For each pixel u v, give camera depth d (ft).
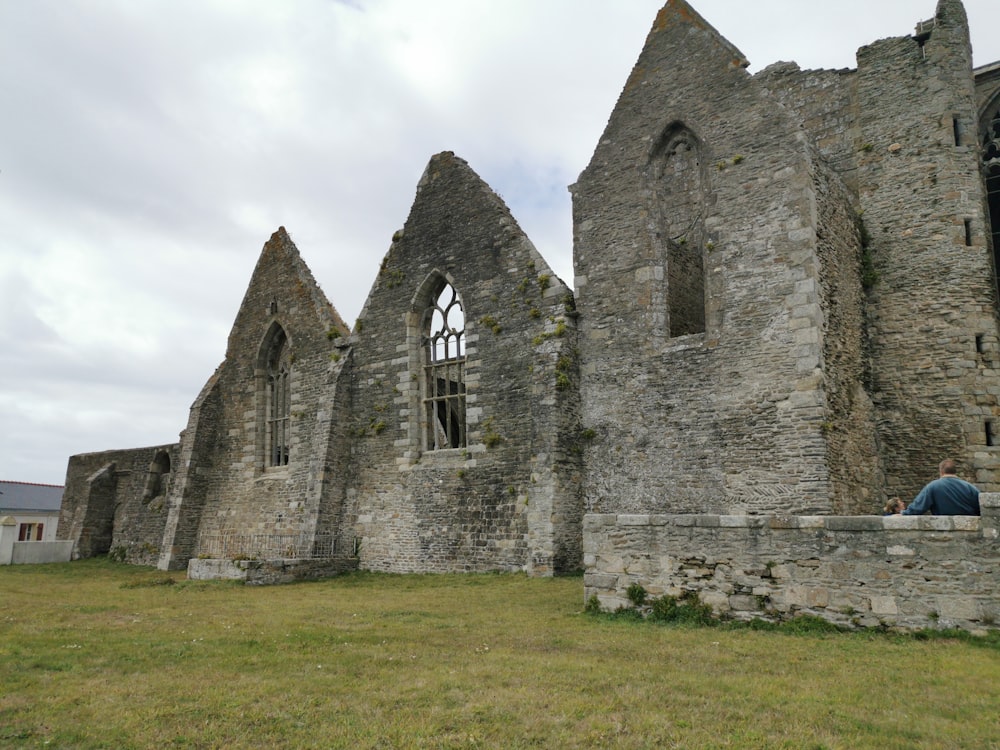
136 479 108.99
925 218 58.44
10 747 19.25
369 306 79.51
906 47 60.95
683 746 19.12
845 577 31.68
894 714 21.26
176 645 32.09
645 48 64.80
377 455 75.05
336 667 27.63
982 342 55.52
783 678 24.95
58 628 36.99
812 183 54.49
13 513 184.65
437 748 19.24
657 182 62.69
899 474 56.65
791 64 66.80
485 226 71.67
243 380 93.09
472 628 36.35
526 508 63.10
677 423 57.16
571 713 21.66
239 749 19.22
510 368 66.95
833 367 53.31
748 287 55.26
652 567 36.55
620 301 62.03
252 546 84.84
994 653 27.07
